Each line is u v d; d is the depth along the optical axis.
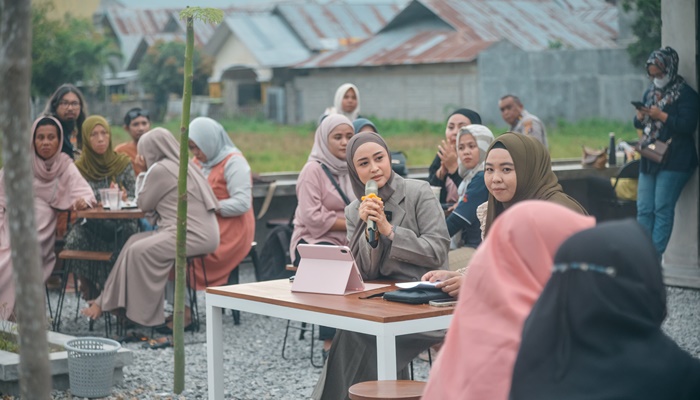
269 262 8.52
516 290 2.67
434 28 51.47
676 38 8.98
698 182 9.03
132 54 60.59
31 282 2.84
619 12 42.62
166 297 8.25
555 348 2.28
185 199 6.06
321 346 7.47
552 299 2.29
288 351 7.34
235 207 8.25
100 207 8.16
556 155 32.12
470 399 2.66
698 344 7.03
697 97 8.73
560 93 42.28
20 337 2.84
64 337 6.79
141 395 6.07
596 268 2.25
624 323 2.23
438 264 5.23
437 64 45.94
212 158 8.48
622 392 2.21
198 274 8.19
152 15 65.69
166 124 51.31
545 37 49.88
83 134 9.13
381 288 4.94
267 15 58.53
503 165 4.68
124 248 7.75
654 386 2.21
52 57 41.78
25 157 2.84
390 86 48.06
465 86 45.06
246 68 56.03
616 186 11.49
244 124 51.72
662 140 8.79
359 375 5.11
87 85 47.75
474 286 2.74
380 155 5.30
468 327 2.72
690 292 8.78
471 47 44.72
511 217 2.71
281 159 35.47
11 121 2.82
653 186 8.88
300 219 7.24
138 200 7.75
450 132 7.86
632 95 41.84
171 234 7.62
